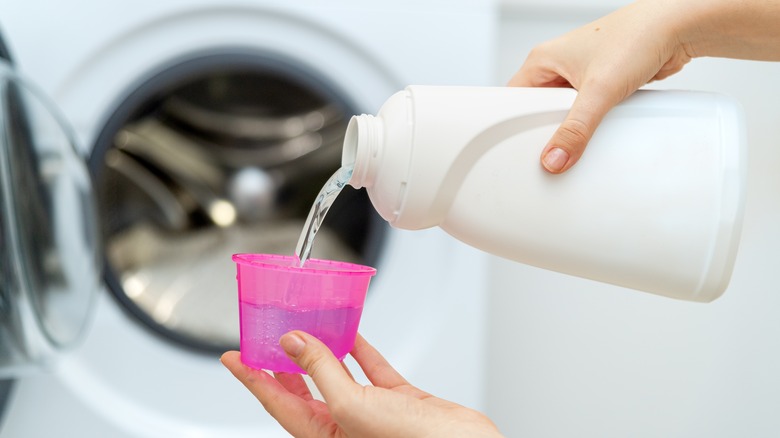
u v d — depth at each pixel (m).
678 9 0.66
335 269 0.69
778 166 1.31
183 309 1.23
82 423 1.07
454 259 1.15
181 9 1.06
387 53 1.11
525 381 1.33
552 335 1.33
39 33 1.04
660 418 1.34
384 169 0.65
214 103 1.24
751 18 0.66
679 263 0.66
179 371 1.10
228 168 1.35
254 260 0.68
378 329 1.14
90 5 1.04
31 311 0.94
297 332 0.60
